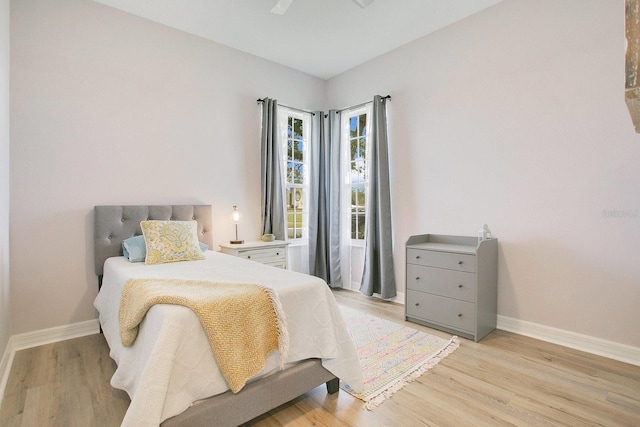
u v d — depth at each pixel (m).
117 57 2.89
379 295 3.94
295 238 4.37
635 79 0.74
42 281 2.56
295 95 4.25
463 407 1.72
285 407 1.74
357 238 4.23
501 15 2.82
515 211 2.77
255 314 1.51
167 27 3.18
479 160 2.99
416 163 3.49
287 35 3.38
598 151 2.35
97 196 2.80
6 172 2.26
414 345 2.50
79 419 1.62
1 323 2.02
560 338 2.53
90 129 2.76
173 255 2.60
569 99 2.47
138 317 1.46
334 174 4.28
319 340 1.77
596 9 2.34
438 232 3.32
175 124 3.23
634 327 2.21
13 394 1.84
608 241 2.31
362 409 1.72
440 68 3.26
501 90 2.83
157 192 3.12
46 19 2.56
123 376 1.49
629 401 1.77
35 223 2.53
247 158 3.79
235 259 2.72
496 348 2.45
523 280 2.73
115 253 2.79
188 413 1.29
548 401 1.77
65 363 2.22
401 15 3.01
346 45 3.60
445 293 2.77
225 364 1.36
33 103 2.51
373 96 3.91
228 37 3.42
